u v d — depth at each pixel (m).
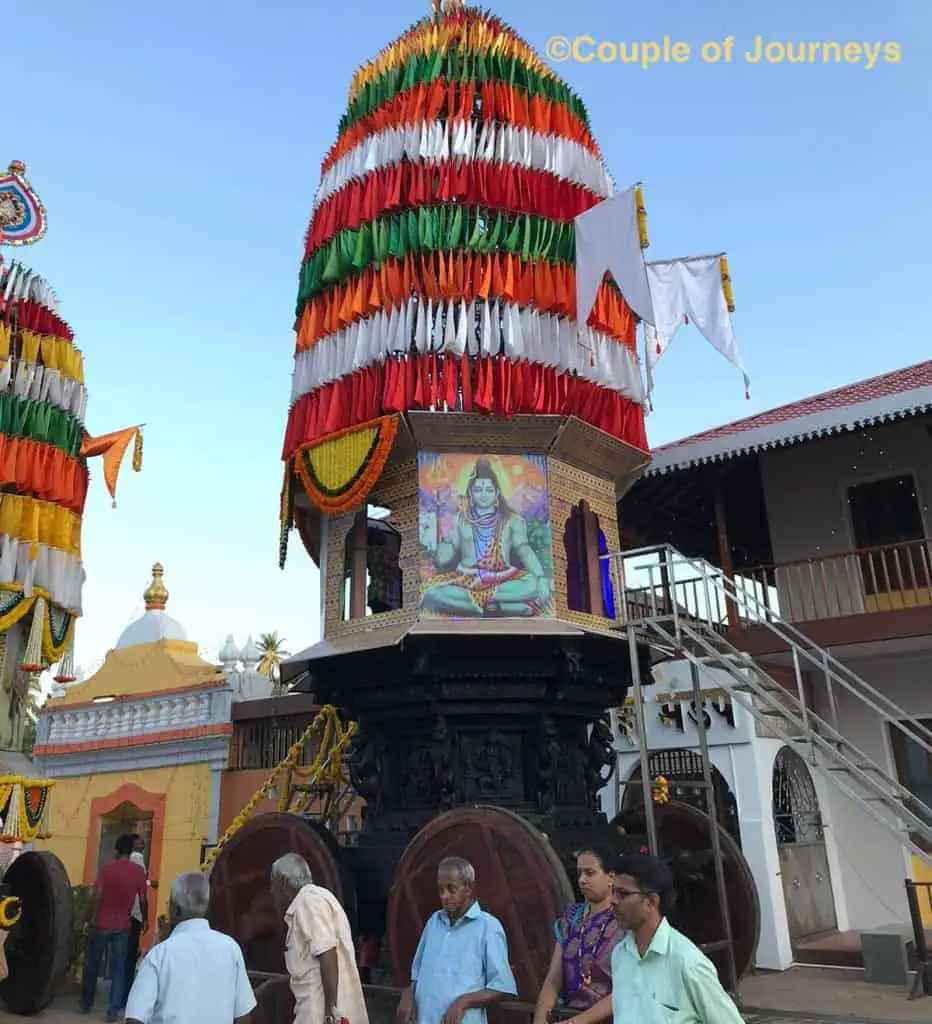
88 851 19.17
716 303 12.03
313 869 9.47
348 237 11.33
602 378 11.25
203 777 18.17
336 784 13.85
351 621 10.76
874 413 13.95
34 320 14.15
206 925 4.84
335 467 10.64
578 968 4.75
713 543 20.73
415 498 10.49
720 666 10.77
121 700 19.78
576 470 11.24
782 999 10.57
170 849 18.05
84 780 19.92
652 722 14.36
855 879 14.77
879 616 14.02
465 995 5.00
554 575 10.39
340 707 10.92
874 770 11.10
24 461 13.34
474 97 11.73
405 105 11.59
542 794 9.93
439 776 9.91
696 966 3.63
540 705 10.06
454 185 10.99
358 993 5.80
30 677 13.85
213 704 18.47
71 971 12.82
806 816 14.59
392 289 10.77
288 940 5.86
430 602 10.00
